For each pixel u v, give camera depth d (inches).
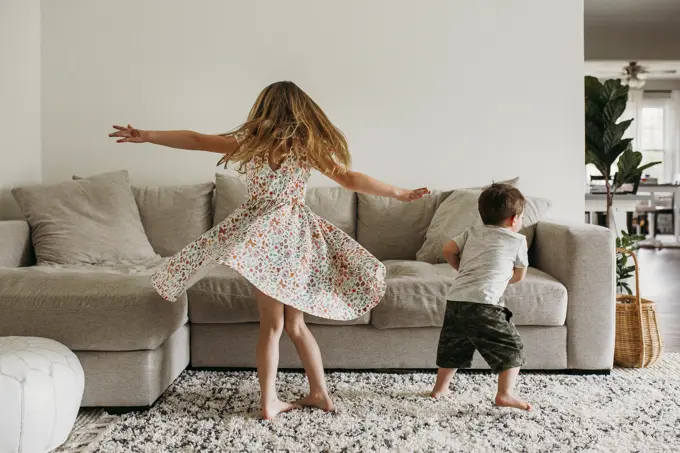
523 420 74.8
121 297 78.0
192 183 137.0
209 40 136.2
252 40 136.2
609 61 314.0
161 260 116.1
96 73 136.6
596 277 94.7
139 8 135.9
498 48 136.1
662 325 137.8
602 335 94.8
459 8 136.1
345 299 78.2
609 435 69.9
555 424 73.4
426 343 94.9
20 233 109.3
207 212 127.1
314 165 81.4
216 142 81.4
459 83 136.6
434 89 136.6
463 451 65.5
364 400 82.2
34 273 83.2
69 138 137.2
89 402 78.4
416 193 82.7
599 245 94.5
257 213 78.4
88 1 135.9
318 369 79.4
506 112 136.8
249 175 81.5
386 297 92.7
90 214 115.4
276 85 82.3
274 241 74.9
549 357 95.1
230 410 79.0
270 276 72.8
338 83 136.6
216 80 136.6
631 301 107.5
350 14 136.2
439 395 83.7
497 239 81.4
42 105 137.1
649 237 367.9
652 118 398.6
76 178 126.0
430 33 136.1
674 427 72.3
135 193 126.2
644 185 313.4
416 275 98.0
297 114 79.6
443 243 112.9
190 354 97.1
